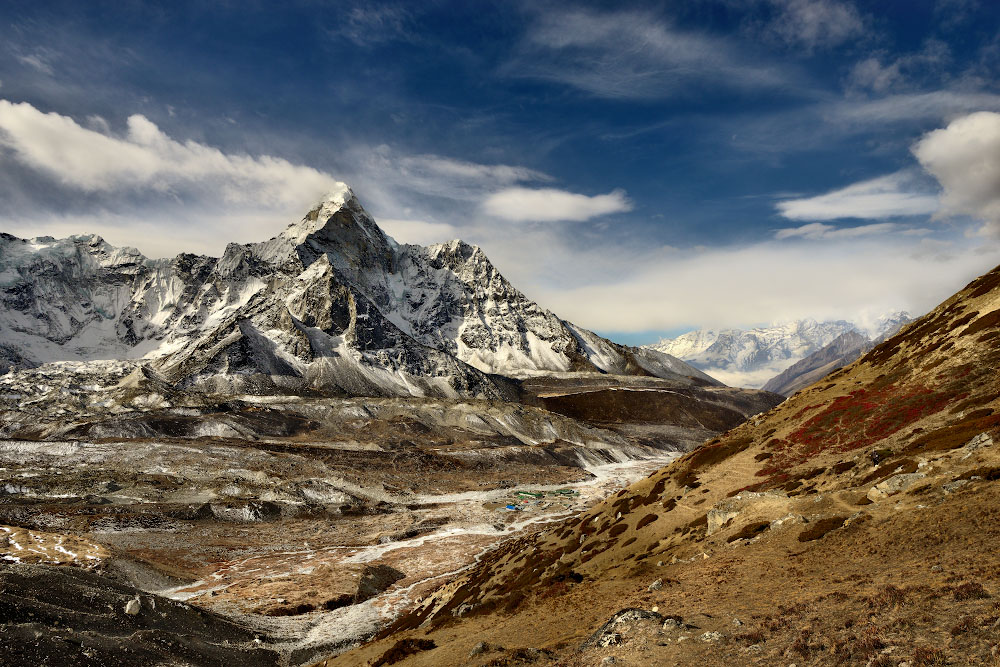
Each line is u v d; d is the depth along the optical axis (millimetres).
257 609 79438
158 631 48844
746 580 31062
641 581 40094
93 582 55125
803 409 75062
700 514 55938
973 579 20406
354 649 57406
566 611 37656
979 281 73438
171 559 109125
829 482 46312
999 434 34688
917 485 34062
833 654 18953
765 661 20141
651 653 23656
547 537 81938
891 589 21922
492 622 42062
